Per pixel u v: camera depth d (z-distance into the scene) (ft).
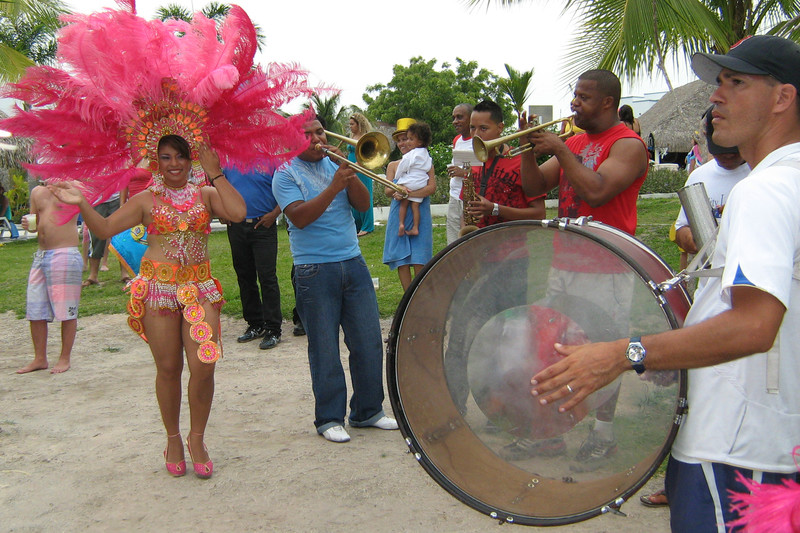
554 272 6.73
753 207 5.33
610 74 10.87
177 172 11.48
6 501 11.27
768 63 5.66
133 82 11.39
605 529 10.02
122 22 11.27
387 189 20.20
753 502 5.36
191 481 11.95
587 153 11.16
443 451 7.33
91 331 23.84
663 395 6.22
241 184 20.15
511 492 6.94
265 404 15.88
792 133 5.77
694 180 12.75
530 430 6.93
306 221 12.89
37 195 18.47
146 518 10.68
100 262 33.78
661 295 6.01
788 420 5.85
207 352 11.51
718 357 5.28
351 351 14.03
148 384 17.80
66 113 11.15
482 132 14.57
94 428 14.53
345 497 11.26
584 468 6.68
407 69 133.90
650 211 52.29
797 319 5.70
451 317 7.37
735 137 5.93
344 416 13.96
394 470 12.24
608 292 6.44
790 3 28.02
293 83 12.03
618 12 25.55
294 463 12.59
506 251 6.97
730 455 5.85
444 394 7.42
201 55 11.89
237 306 26.32
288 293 28.14
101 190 11.78
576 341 6.61
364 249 38.96
